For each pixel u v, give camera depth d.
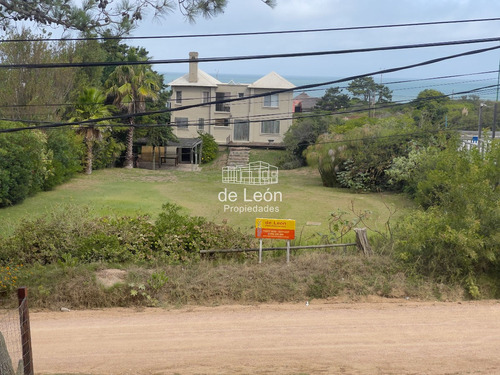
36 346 8.91
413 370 7.69
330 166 31.62
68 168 32.12
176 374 7.45
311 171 39.84
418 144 29.50
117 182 32.84
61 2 8.73
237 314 10.76
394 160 28.45
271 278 12.11
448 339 9.25
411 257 12.75
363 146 30.44
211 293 11.66
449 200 13.05
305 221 21.61
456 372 7.60
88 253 13.02
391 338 9.30
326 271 12.43
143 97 39.53
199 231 13.93
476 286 12.09
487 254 12.03
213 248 13.78
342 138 31.44
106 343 9.05
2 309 10.93
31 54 29.89
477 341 9.16
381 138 29.81
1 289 11.25
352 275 12.31
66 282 11.52
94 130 33.94
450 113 51.12
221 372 7.54
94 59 37.22
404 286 12.09
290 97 49.31
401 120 32.09
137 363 8.04
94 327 9.95
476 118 49.91
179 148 46.44
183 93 49.44
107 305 11.30
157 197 27.34
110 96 39.72
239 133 50.16
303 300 11.71
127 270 12.16
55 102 31.50
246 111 49.69
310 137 42.56
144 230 13.94
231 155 46.44
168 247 13.42
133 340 9.20
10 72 29.19
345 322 10.23
